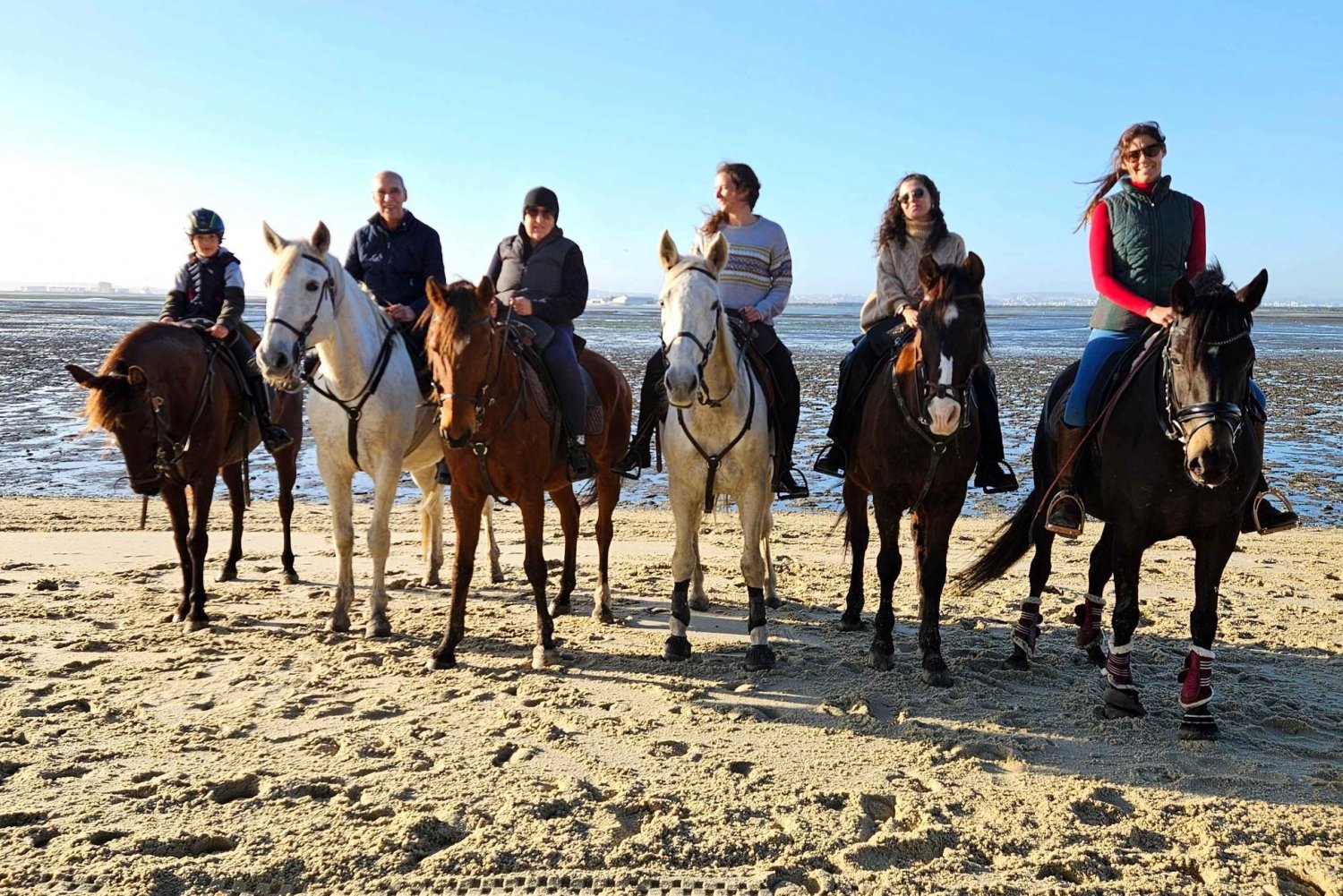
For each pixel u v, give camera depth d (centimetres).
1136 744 515
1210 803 443
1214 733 520
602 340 4819
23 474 1391
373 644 662
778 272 688
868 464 619
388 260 761
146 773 455
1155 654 668
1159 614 779
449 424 552
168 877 368
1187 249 571
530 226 689
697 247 686
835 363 3416
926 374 540
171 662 614
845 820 422
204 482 707
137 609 738
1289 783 464
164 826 407
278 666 613
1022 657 642
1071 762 491
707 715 545
